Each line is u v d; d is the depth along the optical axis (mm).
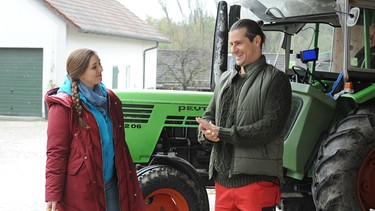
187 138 5352
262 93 3668
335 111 4988
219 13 5352
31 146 13219
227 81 3865
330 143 4707
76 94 3697
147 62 27938
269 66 3758
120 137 3914
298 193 5262
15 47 21250
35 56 21234
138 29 26812
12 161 11039
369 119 4695
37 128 17453
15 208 7320
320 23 5805
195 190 4992
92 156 3691
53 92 3879
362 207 4660
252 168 3697
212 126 3719
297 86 4945
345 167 4602
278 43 6023
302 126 4875
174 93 5230
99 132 3744
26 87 21438
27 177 9391
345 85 4707
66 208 3715
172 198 4996
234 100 3787
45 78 21125
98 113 3779
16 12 21078
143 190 4812
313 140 4930
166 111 5191
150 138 5199
